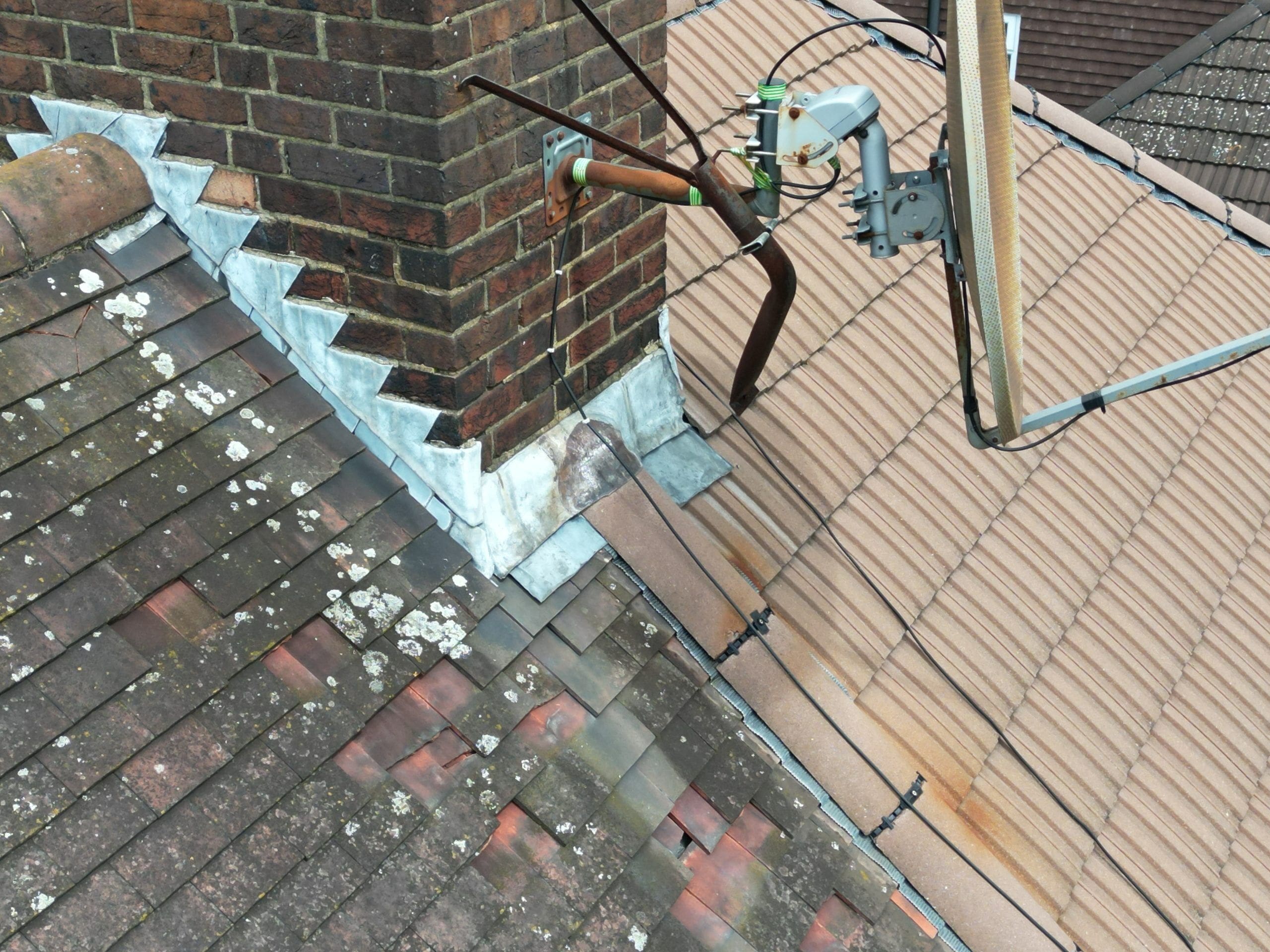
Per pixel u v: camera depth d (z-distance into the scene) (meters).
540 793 2.68
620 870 2.65
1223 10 13.85
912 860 3.10
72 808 2.11
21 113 2.88
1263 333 2.85
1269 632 4.83
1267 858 4.03
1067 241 5.86
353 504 2.81
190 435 2.65
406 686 2.66
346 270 2.70
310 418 2.85
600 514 3.20
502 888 2.49
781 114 2.66
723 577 3.30
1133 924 3.46
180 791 2.22
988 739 3.68
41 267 2.63
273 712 2.42
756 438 3.96
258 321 2.88
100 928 2.02
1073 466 4.90
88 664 2.26
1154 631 4.48
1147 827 3.81
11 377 2.47
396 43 2.34
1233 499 5.27
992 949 3.05
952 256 2.78
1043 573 4.37
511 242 2.71
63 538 2.36
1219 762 4.21
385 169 2.50
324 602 2.63
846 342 4.60
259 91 2.57
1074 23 14.46
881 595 3.70
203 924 2.11
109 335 2.65
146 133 2.75
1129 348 5.61
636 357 3.46
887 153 2.72
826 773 3.13
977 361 4.89
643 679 3.04
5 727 2.12
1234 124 12.32
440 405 2.77
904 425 4.46
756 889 2.83
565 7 2.65
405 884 2.37
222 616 2.47
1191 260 6.27
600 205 2.99
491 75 2.49
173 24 2.58
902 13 14.77
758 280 4.49
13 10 2.74
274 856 2.25
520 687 2.82
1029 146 6.23
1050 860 3.43
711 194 2.60
